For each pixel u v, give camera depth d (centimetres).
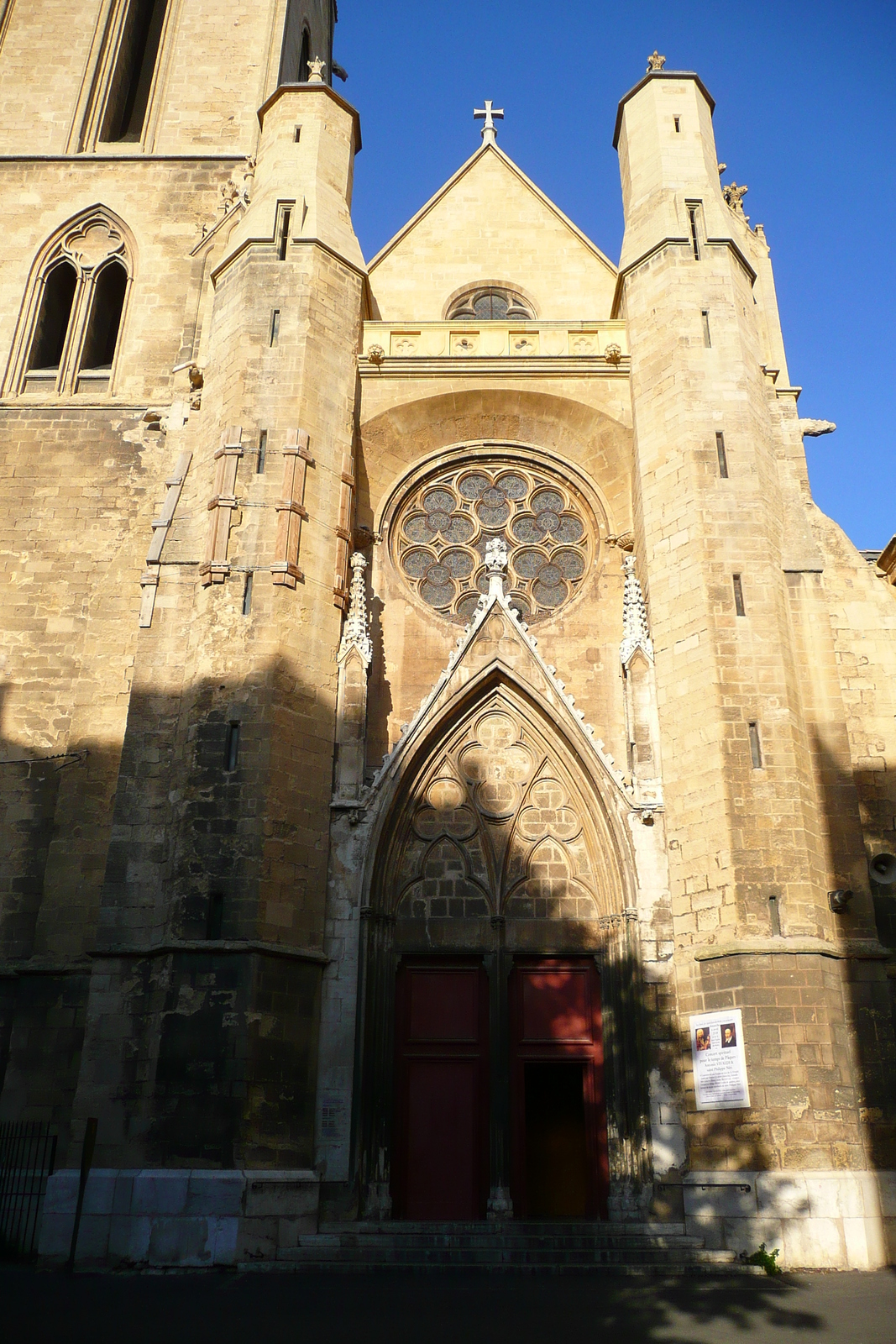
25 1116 2361
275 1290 1670
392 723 2786
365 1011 2291
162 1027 2122
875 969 2222
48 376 3488
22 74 4100
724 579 2480
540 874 2552
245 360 2753
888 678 2628
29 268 3669
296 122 3159
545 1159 3008
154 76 4131
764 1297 1600
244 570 2519
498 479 3100
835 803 2364
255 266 2888
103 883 2361
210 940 2177
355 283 2983
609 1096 2316
